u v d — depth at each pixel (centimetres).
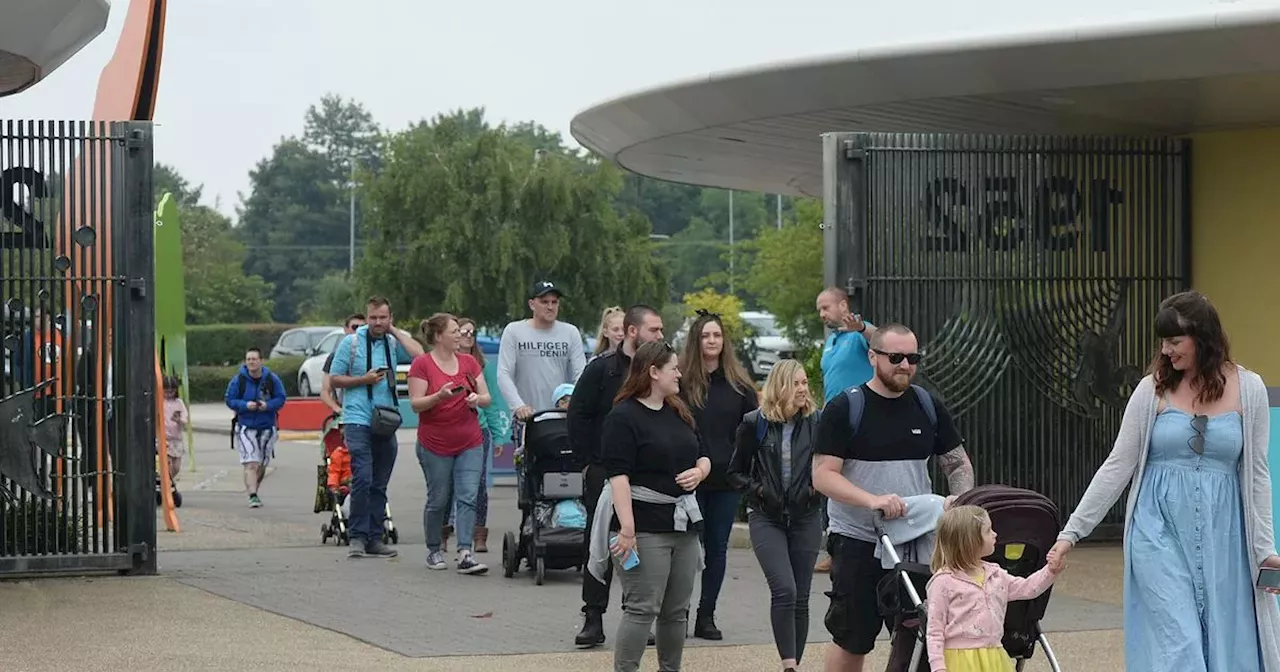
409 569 1371
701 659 981
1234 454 750
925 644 741
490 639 1035
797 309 4572
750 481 920
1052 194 1529
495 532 1705
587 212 4562
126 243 1276
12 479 1264
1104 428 1548
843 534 802
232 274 8781
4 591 1215
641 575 855
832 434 793
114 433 1290
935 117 1573
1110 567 1384
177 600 1181
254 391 2033
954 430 809
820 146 1822
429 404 1332
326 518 1870
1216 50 1272
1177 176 1599
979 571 722
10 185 1244
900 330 793
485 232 4481
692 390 1020
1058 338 1530
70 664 936
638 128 1773
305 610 1145
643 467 859
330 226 12750
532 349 1317
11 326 1254
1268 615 750
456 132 4672
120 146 1270
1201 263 1619
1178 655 732
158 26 1728
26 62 1253
